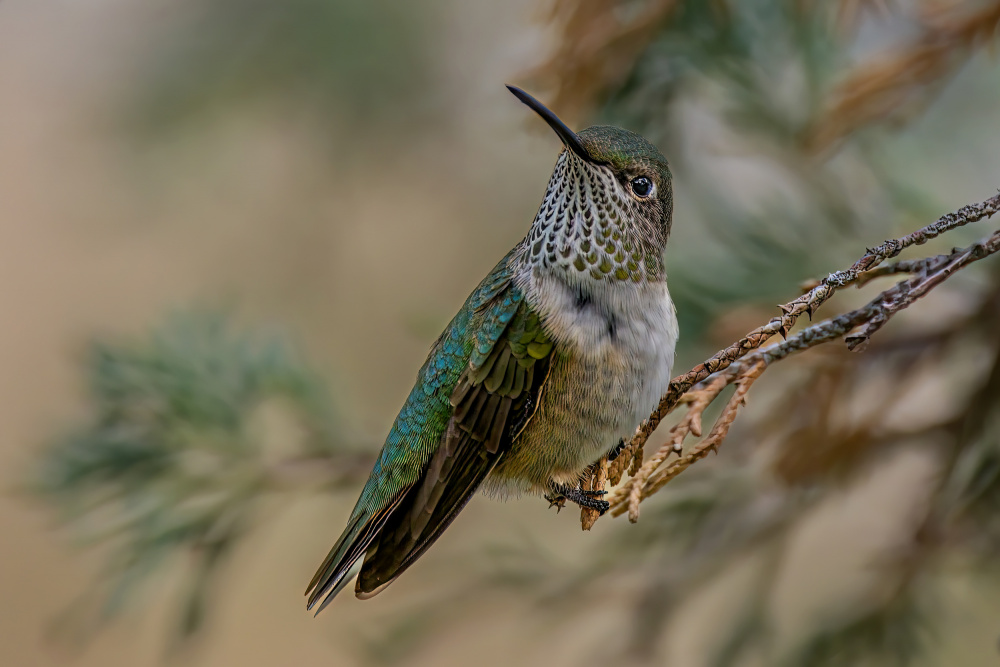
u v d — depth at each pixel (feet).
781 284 8.32
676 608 8.35
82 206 8.64
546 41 8.35
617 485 8.18
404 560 8.23
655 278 8.24
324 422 8.36
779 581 8.34
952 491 8.30
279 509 8.34
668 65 8.32
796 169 8.35
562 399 8.22
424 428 8.25
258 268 8.63
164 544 8.31
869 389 8.32
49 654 8.82
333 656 8.72
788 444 8.30
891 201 8.34
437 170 8.57
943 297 8.31
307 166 8.56
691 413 8.11
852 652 8.33
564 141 8.23
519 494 8.25
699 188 8.36
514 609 8.37
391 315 8.62
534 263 8.23
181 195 8.57
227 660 8.71
